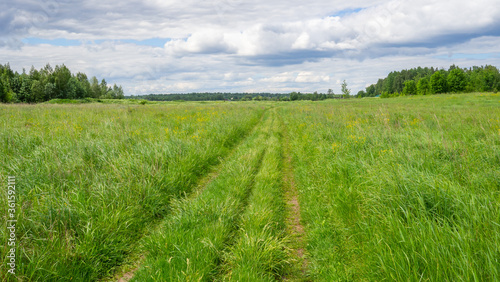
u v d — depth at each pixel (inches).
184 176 257.4
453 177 179.8
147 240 160.4
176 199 215.3
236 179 249.6
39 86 3171.8
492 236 112.6
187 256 140.2
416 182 168.9
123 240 160.7
